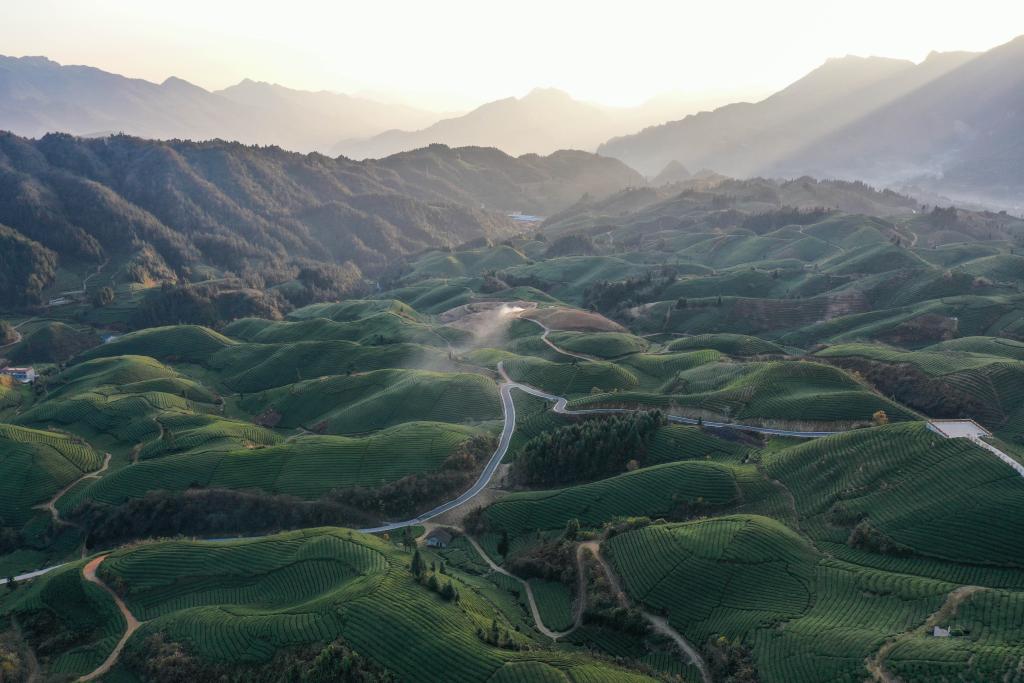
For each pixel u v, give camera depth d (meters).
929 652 73.88
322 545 111.81
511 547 124.75
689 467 129.00
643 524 115.31
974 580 90.69
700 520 112.38
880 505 108.56
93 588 108.81
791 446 138.50
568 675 79.75
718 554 101.44
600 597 99.88
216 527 138.88
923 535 99.69
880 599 88.50
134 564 112.62
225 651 88.19
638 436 145.88
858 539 103.50
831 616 86.81
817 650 79.88
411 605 91.62
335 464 150.00
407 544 127.56
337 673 80.00
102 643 97.19
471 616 92.19
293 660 84.12
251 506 140.75
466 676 80.00
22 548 144.38
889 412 145.38
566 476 143.62
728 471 126.62
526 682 78.19
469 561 121.81
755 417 153.25
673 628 92.75
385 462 149.88
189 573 110.25
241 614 95.38
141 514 141.38
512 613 100.94
